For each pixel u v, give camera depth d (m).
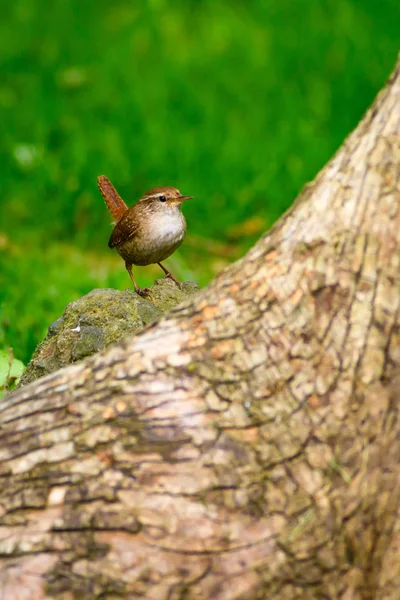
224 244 17.22
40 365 8.77
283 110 21.55
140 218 11.00
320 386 6.29
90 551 6.05
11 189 18.67
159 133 20.23
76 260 16.34
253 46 25.11
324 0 26.94
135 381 6.41
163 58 24.53
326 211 6.51
